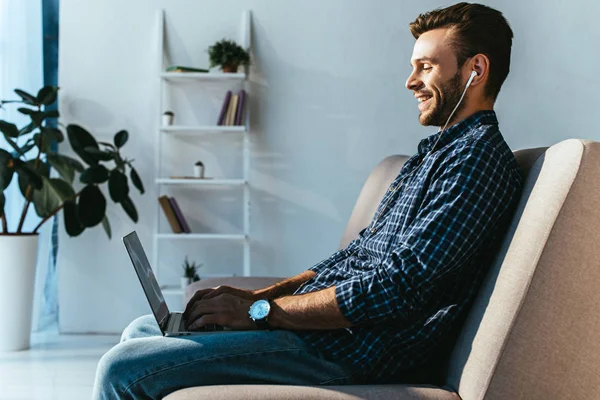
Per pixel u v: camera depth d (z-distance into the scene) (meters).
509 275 1.10
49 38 3.65
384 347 1.25
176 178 3.47
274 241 3.65
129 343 1.24
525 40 3.50
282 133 3.64
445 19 1.38
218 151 3.65
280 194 3.65
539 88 3.46
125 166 3.59
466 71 1.36
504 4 3.54
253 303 1.33
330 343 1.26
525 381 1.05
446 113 1.39
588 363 1.06
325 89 3.63
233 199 3.68
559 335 1.05
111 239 3.61
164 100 3.62
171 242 3.65
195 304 1.39
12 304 3.20
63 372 2.85
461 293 1.26
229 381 1.22
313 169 3.64
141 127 3.61
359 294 1.21
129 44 3.60
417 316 1.25
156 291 1.50
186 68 3.46
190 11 3.61
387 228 1.37
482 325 1.12
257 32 3.62
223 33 3.61
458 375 1.14
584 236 1.05
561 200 1.06
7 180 3.01
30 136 3.50
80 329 3.61
